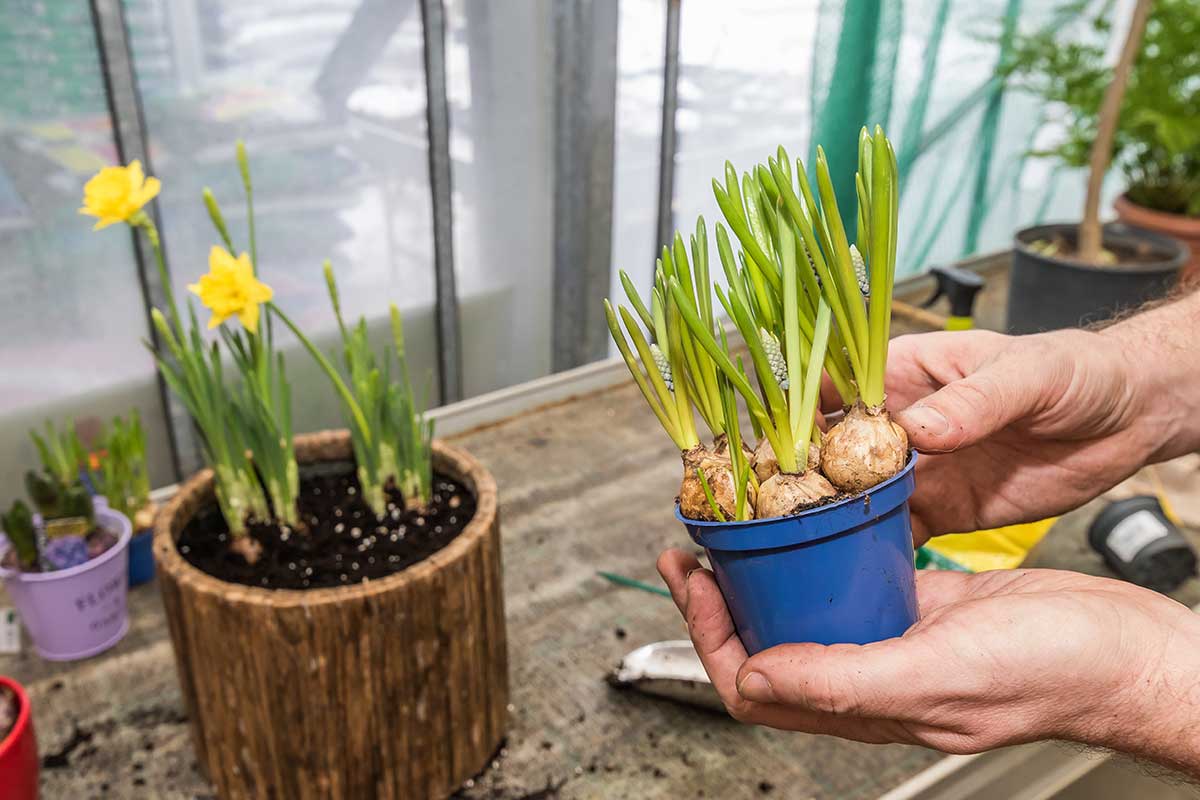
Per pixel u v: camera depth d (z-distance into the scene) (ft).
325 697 1.78
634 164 3.82
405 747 1.89
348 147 3.15
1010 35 4.73
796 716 1.47
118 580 2.42
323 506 2.12
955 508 1.89
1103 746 1.41
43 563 2.30
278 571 1.90
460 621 1.87
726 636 1.54
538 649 2.42
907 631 1.40
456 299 3.58
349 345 2.10
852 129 4.25
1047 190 5.59
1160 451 1.85
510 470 3.17
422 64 3.18
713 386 1.41
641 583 2.64
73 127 2.70
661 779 2.08
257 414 1.98
